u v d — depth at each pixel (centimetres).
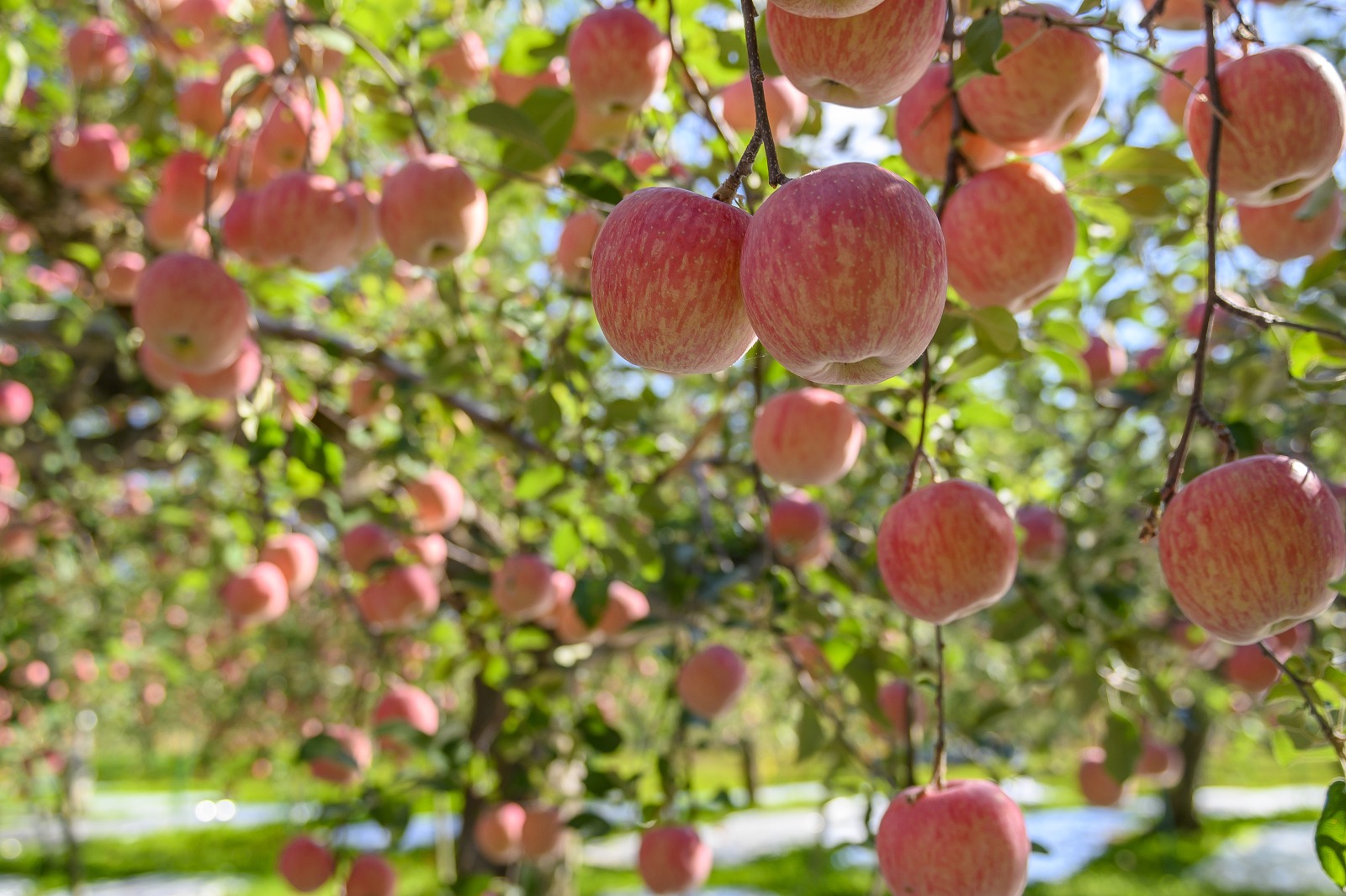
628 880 949
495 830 288
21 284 427
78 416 438
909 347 89
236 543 379
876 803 252
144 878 1172
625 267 93
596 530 255
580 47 167
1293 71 121
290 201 188
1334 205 154
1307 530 106
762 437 181
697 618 269
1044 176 139
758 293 87
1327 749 123
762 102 92
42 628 478
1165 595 333
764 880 1053
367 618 295
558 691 290
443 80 245
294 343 319
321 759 288
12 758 655
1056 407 402
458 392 287
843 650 237
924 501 132
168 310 182
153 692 834
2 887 1101
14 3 282
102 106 345
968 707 445
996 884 128
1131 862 1152
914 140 149
